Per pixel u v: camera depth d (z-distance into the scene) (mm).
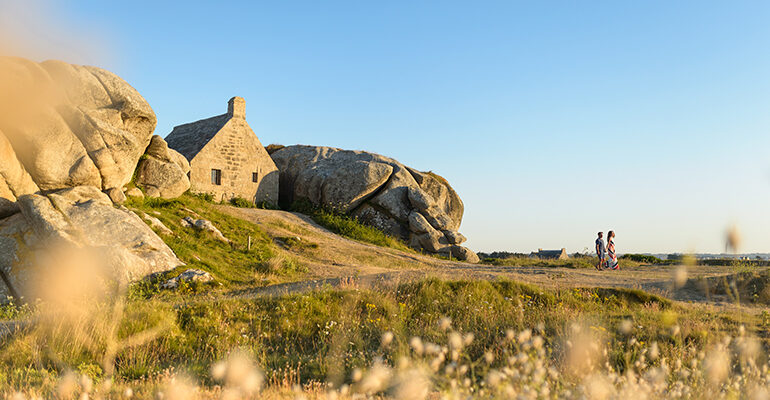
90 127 25484
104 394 6113
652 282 18641
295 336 11602
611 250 25312
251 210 37125
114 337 9719
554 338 9422
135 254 19969
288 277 22656
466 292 14219
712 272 20203
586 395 3672
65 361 8844
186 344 10609
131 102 28000
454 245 41750
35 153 23281
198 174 38656
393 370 5910
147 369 8930
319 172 44625
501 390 3402
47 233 19281
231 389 3328
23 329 10039
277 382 7715
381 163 43938
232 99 41719
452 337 3586
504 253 44500
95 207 22031
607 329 10273
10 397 5582
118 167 26781
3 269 18328
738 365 5871
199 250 24688
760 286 15367
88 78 27172
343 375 8430
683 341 9133
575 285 17125
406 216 42844
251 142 41875
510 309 13250
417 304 13594
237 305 12656
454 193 49062
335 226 38562
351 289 14406
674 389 4559
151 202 30000
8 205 22078
